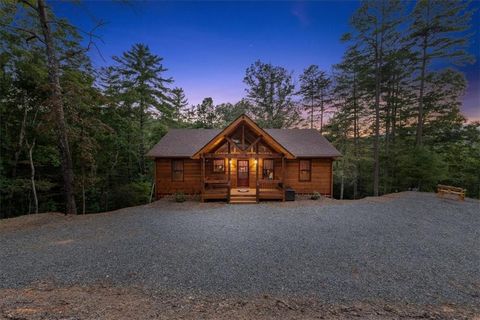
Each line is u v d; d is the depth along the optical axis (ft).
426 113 70.13
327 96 88.53
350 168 73.15
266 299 13.26
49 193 52.75
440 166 57.62
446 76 62.49
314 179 50.98
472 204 40.83
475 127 69.67
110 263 18.03
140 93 66.28
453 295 14.10
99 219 31.71
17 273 16.30
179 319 10.96
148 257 19.24
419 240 23.77
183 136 55.47
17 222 30.14
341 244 22.53
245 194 43.93
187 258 19.10
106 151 56.85
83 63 43.98
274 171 50.34
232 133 44.09
